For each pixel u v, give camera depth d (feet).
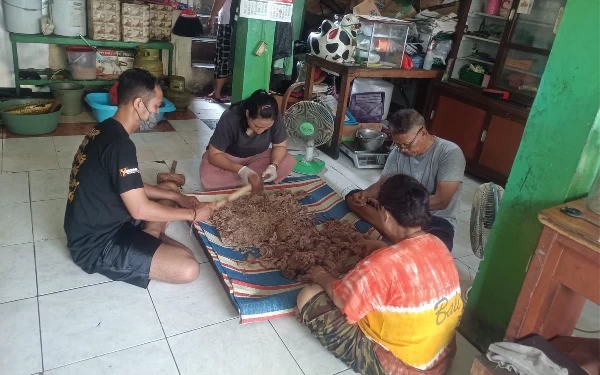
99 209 6.61
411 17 14.67
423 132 7.76
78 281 7.03
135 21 14.28
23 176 10.08
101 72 14.85
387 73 12.94
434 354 5.55
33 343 5.86
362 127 13.71
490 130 12.43
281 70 16.30
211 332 6.38
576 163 5.27
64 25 13.44
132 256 6.86
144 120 6.72
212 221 8.45
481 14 13.28
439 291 5.11
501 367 4.87
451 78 13.96
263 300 6.64
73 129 13.06
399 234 5.35
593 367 5.20
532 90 12.25
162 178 9.92
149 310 6.64
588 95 5.08
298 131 12.00
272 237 8.05
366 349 5.63
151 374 5.64
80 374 5.52
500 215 6.20
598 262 4.67
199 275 7.47
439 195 7.86
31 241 7.84
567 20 5.19
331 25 12.78
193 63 18.37
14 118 11.91
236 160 10.19
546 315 5.41
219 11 16.01
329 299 5.90
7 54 13.97
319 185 10.60
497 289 6.36
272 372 5.87
